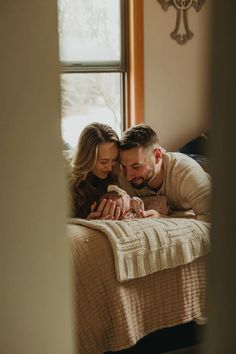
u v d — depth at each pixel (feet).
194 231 6.75
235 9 1.34
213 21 1.36
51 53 2.66
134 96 11.59
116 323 6.13
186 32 11.94
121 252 6.18
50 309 3.08
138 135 7.83
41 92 2.69
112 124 11.64
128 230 6.39
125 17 11.37
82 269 5.92
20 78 2.62
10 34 2.55
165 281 6.55
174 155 8.02
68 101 11.12
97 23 11.14
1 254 2.85
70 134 11.25
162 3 11.55
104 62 11.35
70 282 3.15
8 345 2.99
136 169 7.85
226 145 1.44
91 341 5.96
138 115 11.67
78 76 11.14
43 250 2.95
